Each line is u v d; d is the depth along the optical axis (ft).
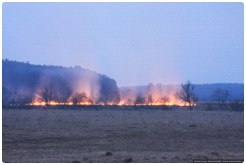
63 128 157.07
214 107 314.96
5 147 111.24
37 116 211.61
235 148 113.29
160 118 212.02
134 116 226.79
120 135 138.72
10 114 221.46
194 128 161.79
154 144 119.85
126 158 94.12
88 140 127.03
